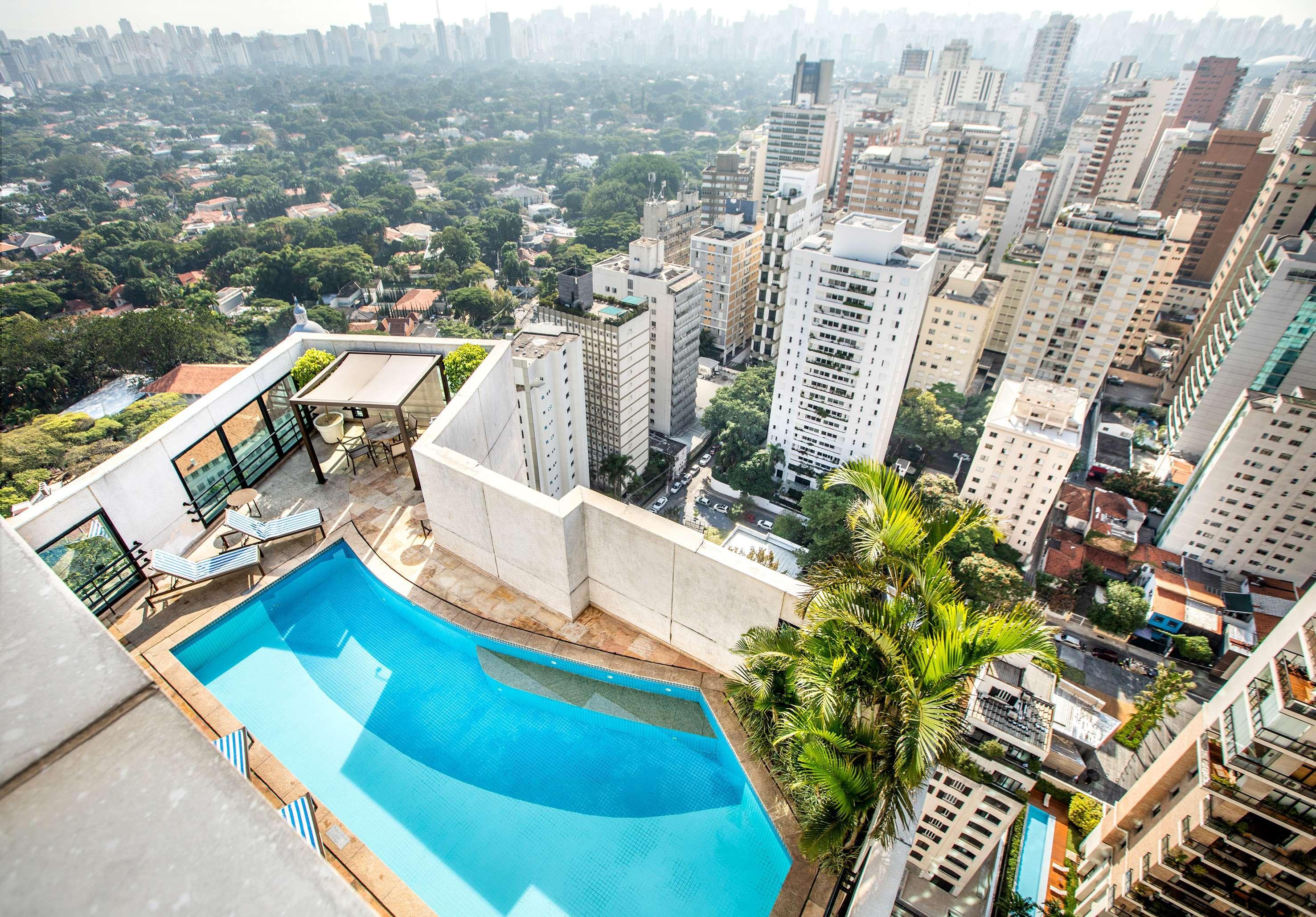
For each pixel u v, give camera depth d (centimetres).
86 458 7625
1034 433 6322
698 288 8681
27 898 171
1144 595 6256
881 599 1036
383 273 15575
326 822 1049
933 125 15162
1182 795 2953
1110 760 4544
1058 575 6406
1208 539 6469
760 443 8619
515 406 2222
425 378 1833
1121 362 10994
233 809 206
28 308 12562
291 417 1991
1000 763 3209
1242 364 7406
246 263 15512
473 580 1523
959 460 8850
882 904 1016
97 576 1397
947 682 901
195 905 185
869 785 877
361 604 1531
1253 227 9094
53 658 217
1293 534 6053
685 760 1228
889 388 7069
